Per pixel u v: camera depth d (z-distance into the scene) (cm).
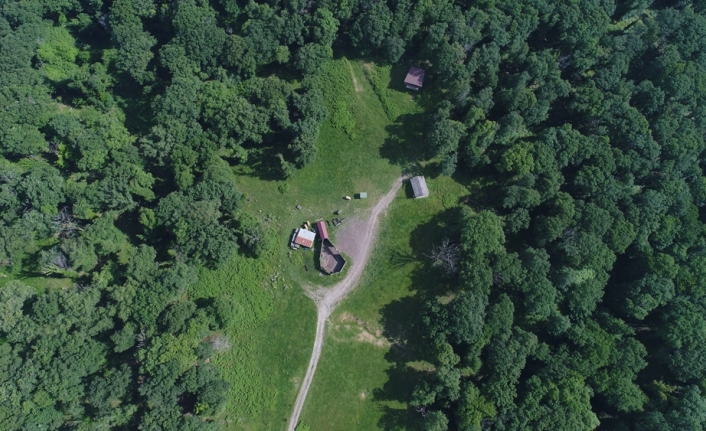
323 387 8925
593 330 8700
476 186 10225
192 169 9781
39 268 9506
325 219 9919
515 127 9869
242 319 9144
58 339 8244
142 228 9638
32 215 9269
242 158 10044
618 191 9438
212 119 9900
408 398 8856
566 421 7988
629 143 9762
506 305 8756
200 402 8200
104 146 9850
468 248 9025
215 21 11262
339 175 10225
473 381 8725
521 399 8306
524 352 8481
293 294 9400
